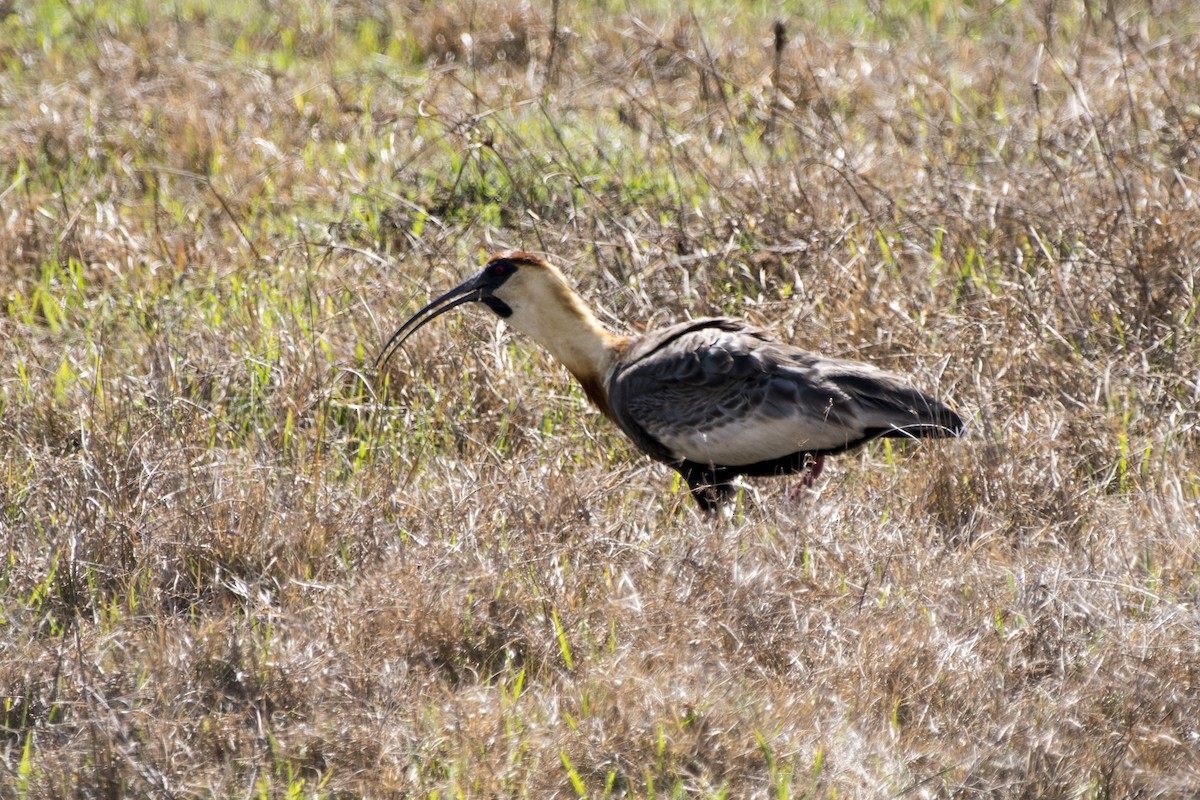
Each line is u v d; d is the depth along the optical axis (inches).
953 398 458.6
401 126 712.4
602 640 343.6
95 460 409.7
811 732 303.3
